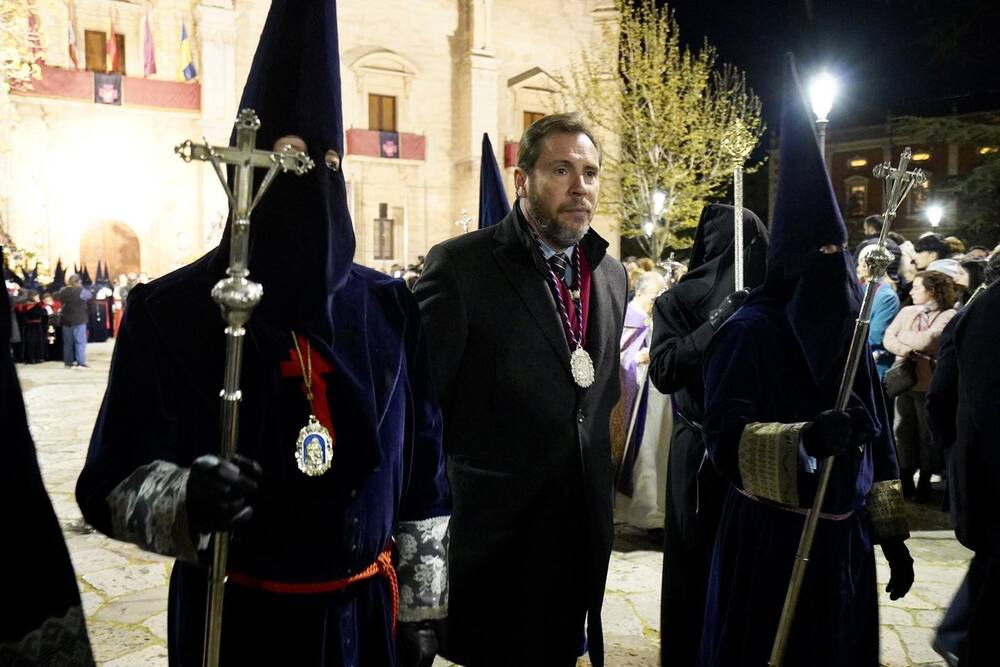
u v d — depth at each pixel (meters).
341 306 1.81
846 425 2.11
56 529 1.30
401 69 29.61
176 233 26.55
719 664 2.43
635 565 5.01
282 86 1.65
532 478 2.65
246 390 1.66
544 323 2.71
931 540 5.43
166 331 1.69
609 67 28.64
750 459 2.23
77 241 25.33
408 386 1.96
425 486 1.98
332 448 1.66
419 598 1.91
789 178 2.39
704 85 26.28
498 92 31.41
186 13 26.17
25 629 1.22
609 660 3.74
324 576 1.65
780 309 2.47
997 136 16.97
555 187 2.67
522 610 2.63
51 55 24.50
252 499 1.62
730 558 2.51
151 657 3.72
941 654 2.82
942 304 6.08
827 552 2.34
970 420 2.45
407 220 29.94
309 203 1.63
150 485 1.51
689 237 28.67
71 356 16.45
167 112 25.92
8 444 1.25
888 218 2.19
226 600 1.64
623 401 5.40
